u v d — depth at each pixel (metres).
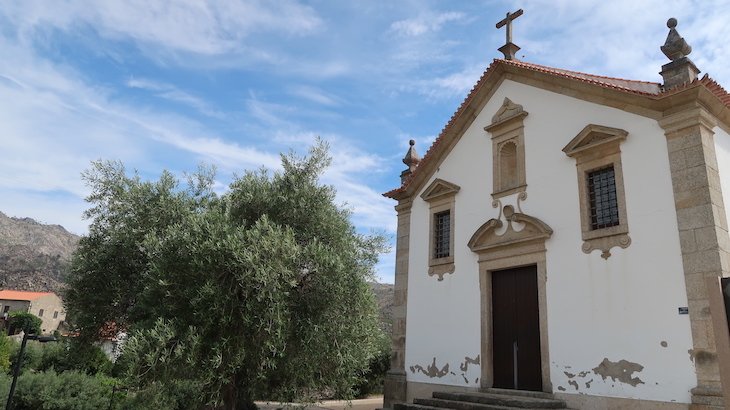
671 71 10.29
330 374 11.20
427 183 15.29
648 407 9.05
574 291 10.71
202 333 9.39
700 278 8.91
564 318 10.75
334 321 10.93
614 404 9.53
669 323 9.14
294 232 11.66
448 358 12.91
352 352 11.16
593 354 10.09
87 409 13.30
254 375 10.14
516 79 13.40
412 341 13.99
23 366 19.19
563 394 10.37
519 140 12.85
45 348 21.44
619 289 10.01
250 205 12.22
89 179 13.59
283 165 12.77
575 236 11.00
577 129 11.64
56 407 13.27
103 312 13.16
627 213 10.23
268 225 10.46
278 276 9.95
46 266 89.50
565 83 12.05
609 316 10.02
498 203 12.91
